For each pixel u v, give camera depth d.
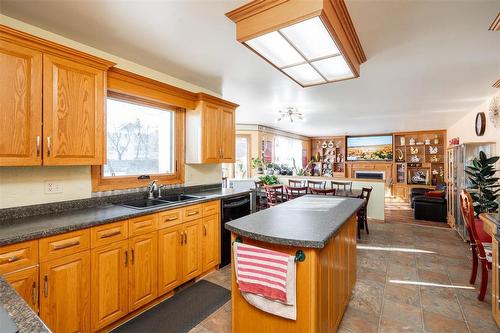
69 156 1.88
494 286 1.96
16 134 1.62
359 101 4.34
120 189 2.56
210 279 2.75
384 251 3.62
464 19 1.88
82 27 1.98
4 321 0.64
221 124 3.44
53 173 2.07
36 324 0.64
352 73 2.35
